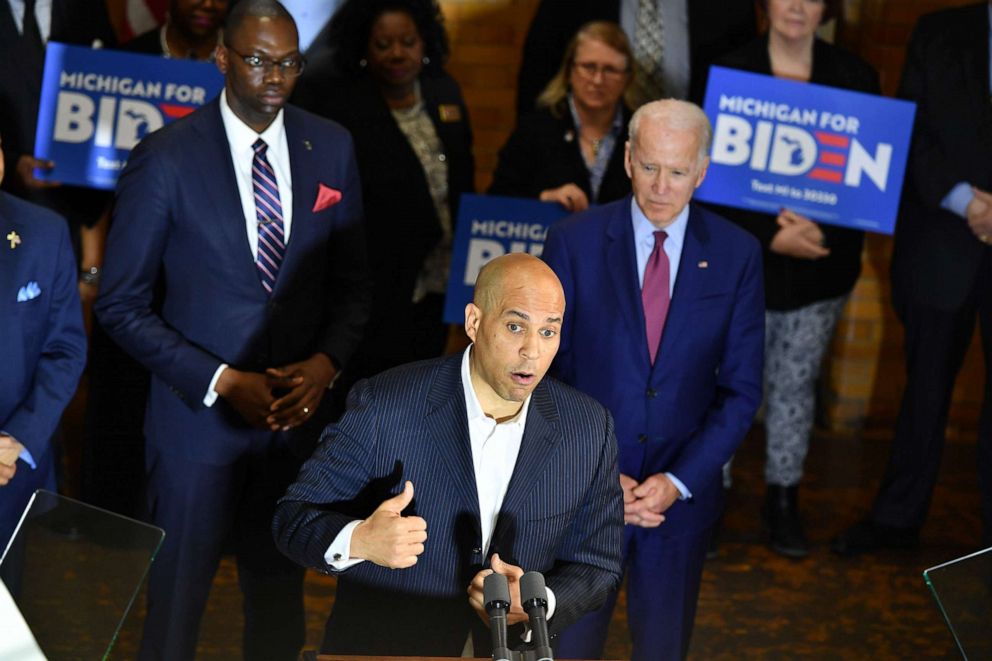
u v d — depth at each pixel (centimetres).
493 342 315
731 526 648
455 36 742
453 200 620
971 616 312
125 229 437
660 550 432
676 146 407
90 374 573
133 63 560
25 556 322
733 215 600
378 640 351
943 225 594
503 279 316
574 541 355
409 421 339
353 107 598
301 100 604
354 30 597
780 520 625
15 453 407
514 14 740
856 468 719
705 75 623
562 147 600
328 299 480
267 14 428
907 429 618
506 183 611
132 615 533
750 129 575
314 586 569
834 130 573
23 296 412
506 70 749
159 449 457
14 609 299
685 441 432
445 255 625
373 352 616
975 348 745
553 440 342
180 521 455
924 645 550
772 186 579
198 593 461
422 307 628
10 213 414
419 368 346
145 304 442
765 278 605
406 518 317
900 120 571
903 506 622
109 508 569
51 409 420
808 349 618
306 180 455
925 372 609
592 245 428
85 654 302
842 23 716
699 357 427
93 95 562
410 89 609
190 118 445
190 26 594
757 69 597
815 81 598
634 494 420
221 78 561
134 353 441
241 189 446
